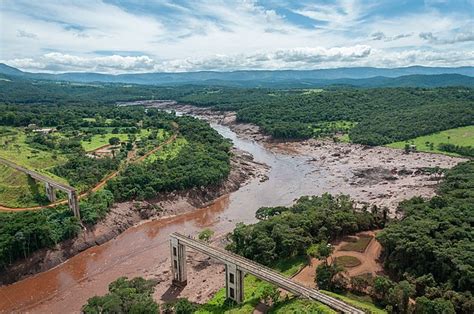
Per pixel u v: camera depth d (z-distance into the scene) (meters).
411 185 184.75
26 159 166.75
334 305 73.06
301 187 191.50
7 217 119.69
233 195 181.38
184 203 163.12
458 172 170.00
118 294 85.12
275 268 102.44
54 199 140.75
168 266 115.56
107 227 137.12
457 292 81.00
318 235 112.88
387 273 96.25
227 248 113.50
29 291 106.44
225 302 91.19
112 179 157.38
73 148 194.12
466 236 96.94
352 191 182.50
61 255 120.81
